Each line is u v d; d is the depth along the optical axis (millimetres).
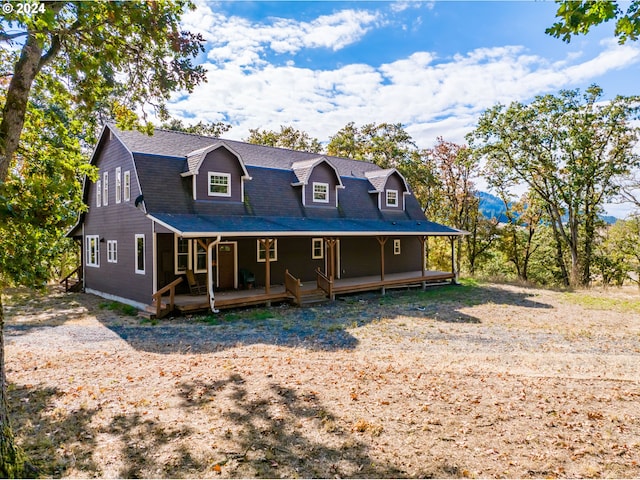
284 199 18062
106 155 17031
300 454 4352
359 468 4086
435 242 34906
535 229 31359
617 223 28359
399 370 7277
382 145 33656
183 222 13211
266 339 9836
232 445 4527
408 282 19438
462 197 31641
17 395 6020
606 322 12234
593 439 4691
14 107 5059
